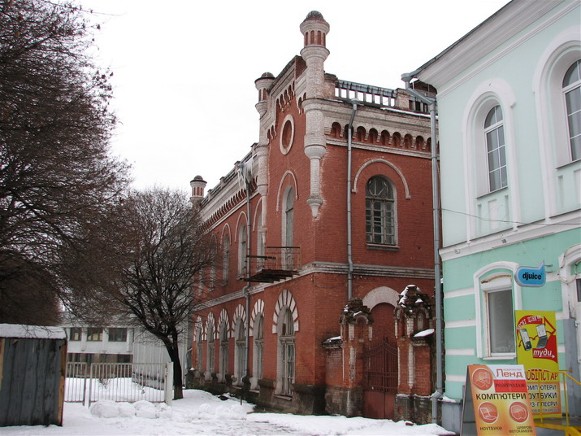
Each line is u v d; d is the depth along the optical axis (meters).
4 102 10.91
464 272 14.35
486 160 14.48
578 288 11.35
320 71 22.44
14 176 12.59
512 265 12.81
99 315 19.98
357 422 16.69
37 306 19.53
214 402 27.02
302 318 21.66
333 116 22.28
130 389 24.92
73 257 13.96
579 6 11.80
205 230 32.78
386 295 21.83
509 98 13.36
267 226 26.11
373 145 22.84
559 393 10.75
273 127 26.05
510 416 9.59
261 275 22.50
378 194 22.86
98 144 14.06
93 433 14.23
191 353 43.47
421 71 16.23
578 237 11.31
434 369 15.32
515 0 12.81
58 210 13.31
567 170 11.81
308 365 20.89
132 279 28.33
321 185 21.75
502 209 13.42
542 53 12.56
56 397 14.84
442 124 15.76
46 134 11.83
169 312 29.27
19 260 13.77
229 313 32.31
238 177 31.20
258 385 26.84
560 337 11.49
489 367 9.80
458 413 13.91
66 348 15.14
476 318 13.74
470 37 14.30
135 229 23.28
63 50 11.76
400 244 22.52
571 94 12.16
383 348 17.89
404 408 15.94
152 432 15.49
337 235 21.66
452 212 15.04
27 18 11.17
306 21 22.67
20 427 14.09
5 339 14.41
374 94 23.45
